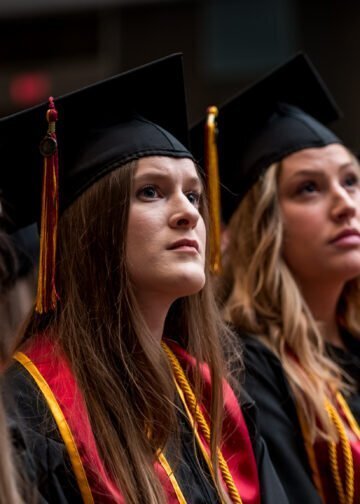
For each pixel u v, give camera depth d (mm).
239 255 2670
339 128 5836
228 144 2740
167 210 1845
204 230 1907
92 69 6020
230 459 2008
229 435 2031
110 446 1706
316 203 2600
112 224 1819
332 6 5848
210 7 5898
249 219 2672
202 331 2037
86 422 1709
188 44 5922
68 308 1824
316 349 2564
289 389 2432
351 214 2564
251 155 2699
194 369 2016
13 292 2160
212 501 1855
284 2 5836
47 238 1843
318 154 2619
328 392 2496
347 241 2557
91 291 1821
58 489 1628
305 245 2600
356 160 2811
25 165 2035
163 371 1840
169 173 1865
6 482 1456
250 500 1970
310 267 2613
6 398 1675
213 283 2375
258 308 2588
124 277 1814
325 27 5855
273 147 2664
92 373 1771
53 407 1702
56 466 1643
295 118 2699
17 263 2170
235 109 2693
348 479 2387
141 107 2041
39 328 1890
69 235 1867
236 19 5906
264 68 5883
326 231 2576
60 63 6082
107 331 1805
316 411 2414
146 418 1794
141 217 1821
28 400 1706
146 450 1754
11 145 2002
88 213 1845
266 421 2338
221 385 1989
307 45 5867
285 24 5836
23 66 6125
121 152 1870
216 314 2088
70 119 1949
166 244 1818
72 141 1947
